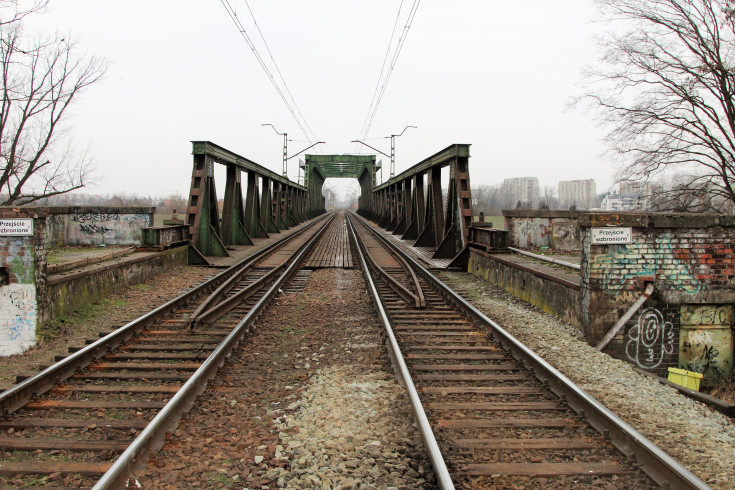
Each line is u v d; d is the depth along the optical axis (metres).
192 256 16.08
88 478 3.58
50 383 5.30
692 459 3.93
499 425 4.41
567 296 8.49
